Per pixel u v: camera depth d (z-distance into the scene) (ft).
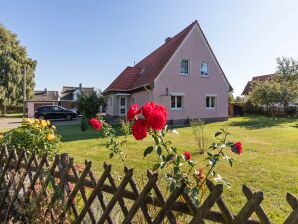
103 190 7.50
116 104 75.72
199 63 67.26
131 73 81.76
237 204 14.17
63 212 8.45
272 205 13.99
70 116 91.15
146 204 6.53
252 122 65.36
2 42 119.34
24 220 9.92
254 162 23.29
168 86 62.54
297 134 43.86
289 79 88.28
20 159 10.50
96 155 27.04
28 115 115.75
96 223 7.70
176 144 33.60
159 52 76.95
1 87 111.96
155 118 6.20
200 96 67.31
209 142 34.68
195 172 7.37
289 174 19.65
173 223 5.96
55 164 9.16
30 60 127.34
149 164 22.22
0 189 11.43
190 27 66.59
